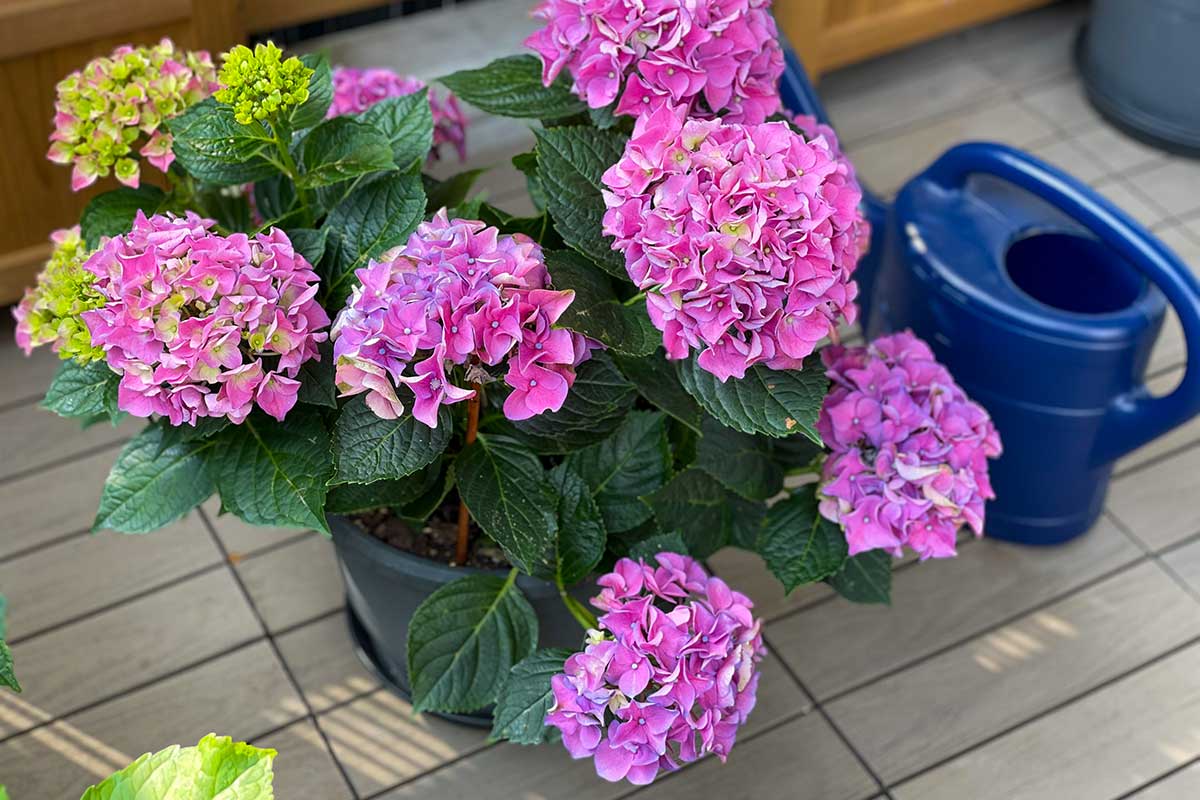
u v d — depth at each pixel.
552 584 1.38
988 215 1.88
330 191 1.37
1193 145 2.58
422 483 1.31
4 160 1.97
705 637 1.21
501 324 1.09
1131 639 1.83
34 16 1.85
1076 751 1.70
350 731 1.68
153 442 1.30
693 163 1.11
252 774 0.90
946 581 1.89
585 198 1.23
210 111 1.27
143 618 1.79
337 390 1.21
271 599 1.83
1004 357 1.75
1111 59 2.62
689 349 1.19
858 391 1.39
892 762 1.68
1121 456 1.82
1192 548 1.95
